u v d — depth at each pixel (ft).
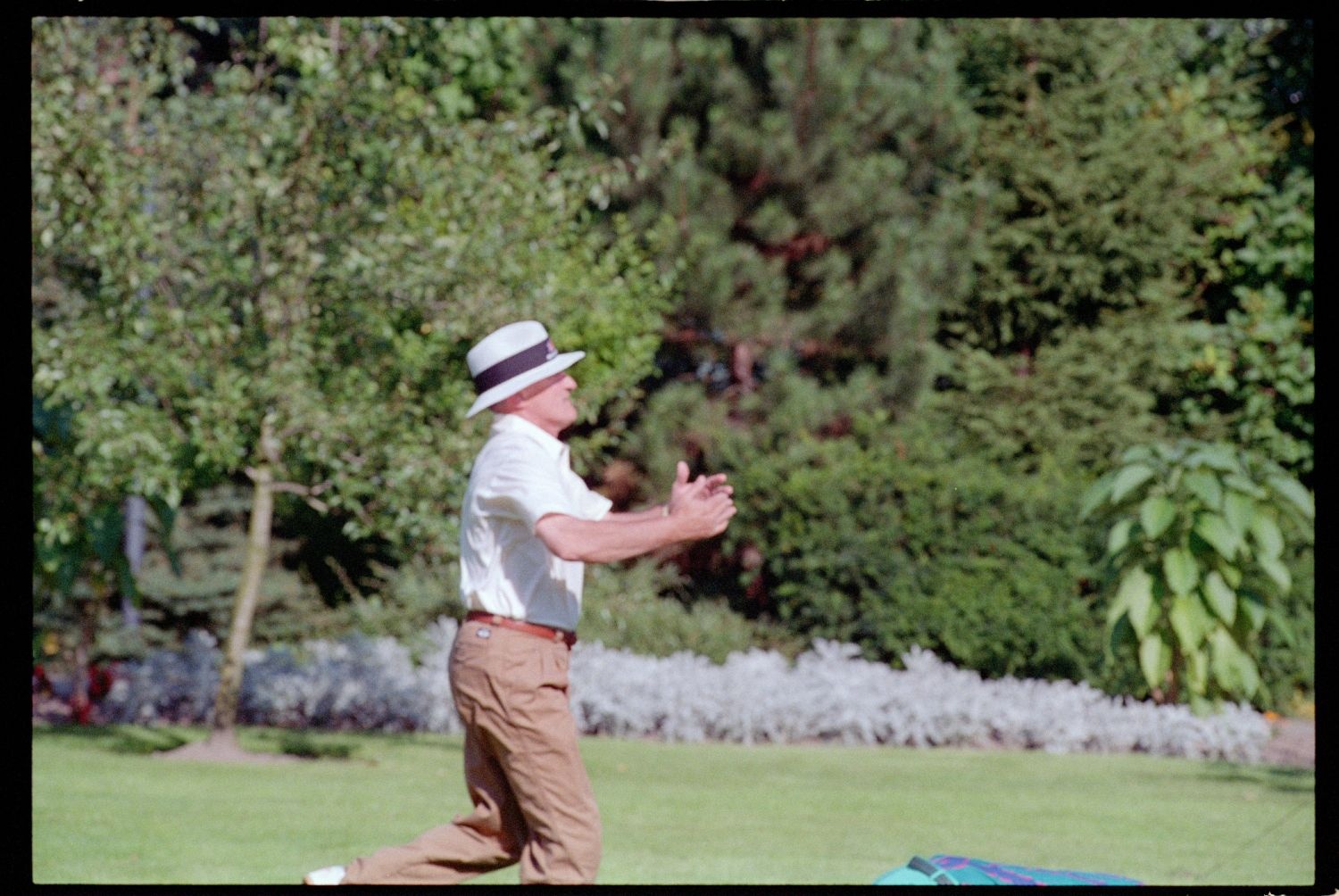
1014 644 73.82
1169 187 84.79
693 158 78.84
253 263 54.75
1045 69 86.48
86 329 52.70
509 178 56.08
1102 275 84.28
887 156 80.43
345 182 54.70
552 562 28.32
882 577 75.56
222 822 41.86
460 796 47.34
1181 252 86.79
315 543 83.71
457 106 74.23
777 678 65.92
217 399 52.65
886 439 80.59
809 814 45.27
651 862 37.88
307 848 38.91
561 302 58.80
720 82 78.89
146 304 53.47
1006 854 40.01
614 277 69.21
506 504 27.91
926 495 75.51
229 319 53.26
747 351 82.53
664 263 77.82
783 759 57.16
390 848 29.60
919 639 74.38
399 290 53.98
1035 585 73.82
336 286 54.34
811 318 80.74
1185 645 60.08
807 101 78.69
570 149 73.77
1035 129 85.71
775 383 80.59
